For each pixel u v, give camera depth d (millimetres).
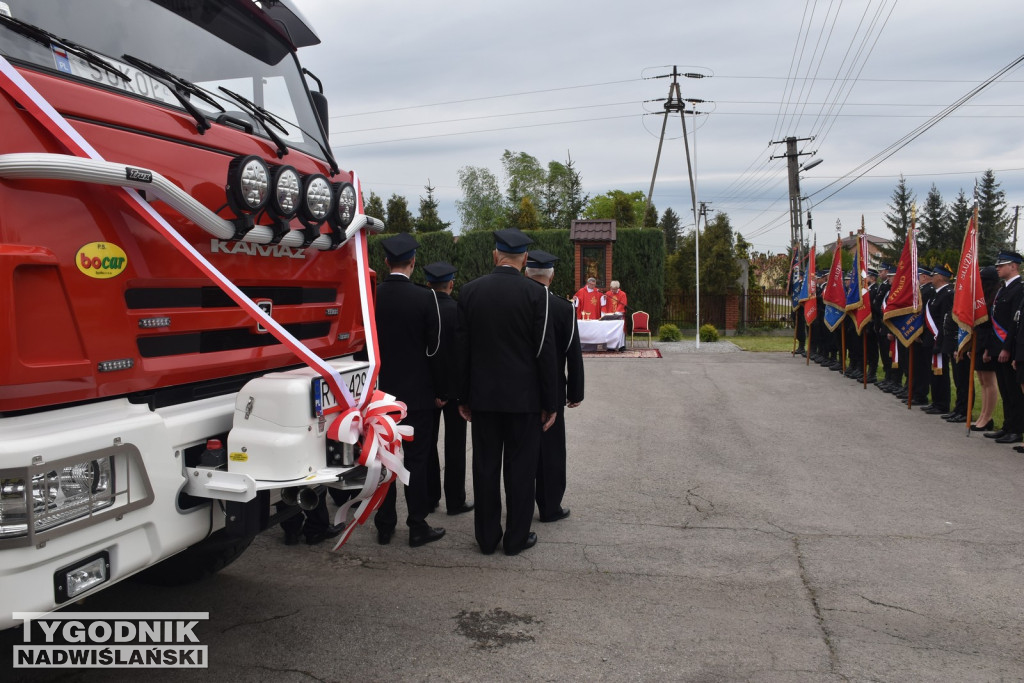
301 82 3895
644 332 19234
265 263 3168
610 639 3332
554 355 4445
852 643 3293
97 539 2217
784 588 3930
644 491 5859
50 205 2148
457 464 5293
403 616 3570
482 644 3277
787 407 9898
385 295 4637
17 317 2043
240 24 3422
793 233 30172
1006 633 3398
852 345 12680
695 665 3090
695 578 4078
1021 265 7562
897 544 4598
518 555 4449
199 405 2781
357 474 2920
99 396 2314
